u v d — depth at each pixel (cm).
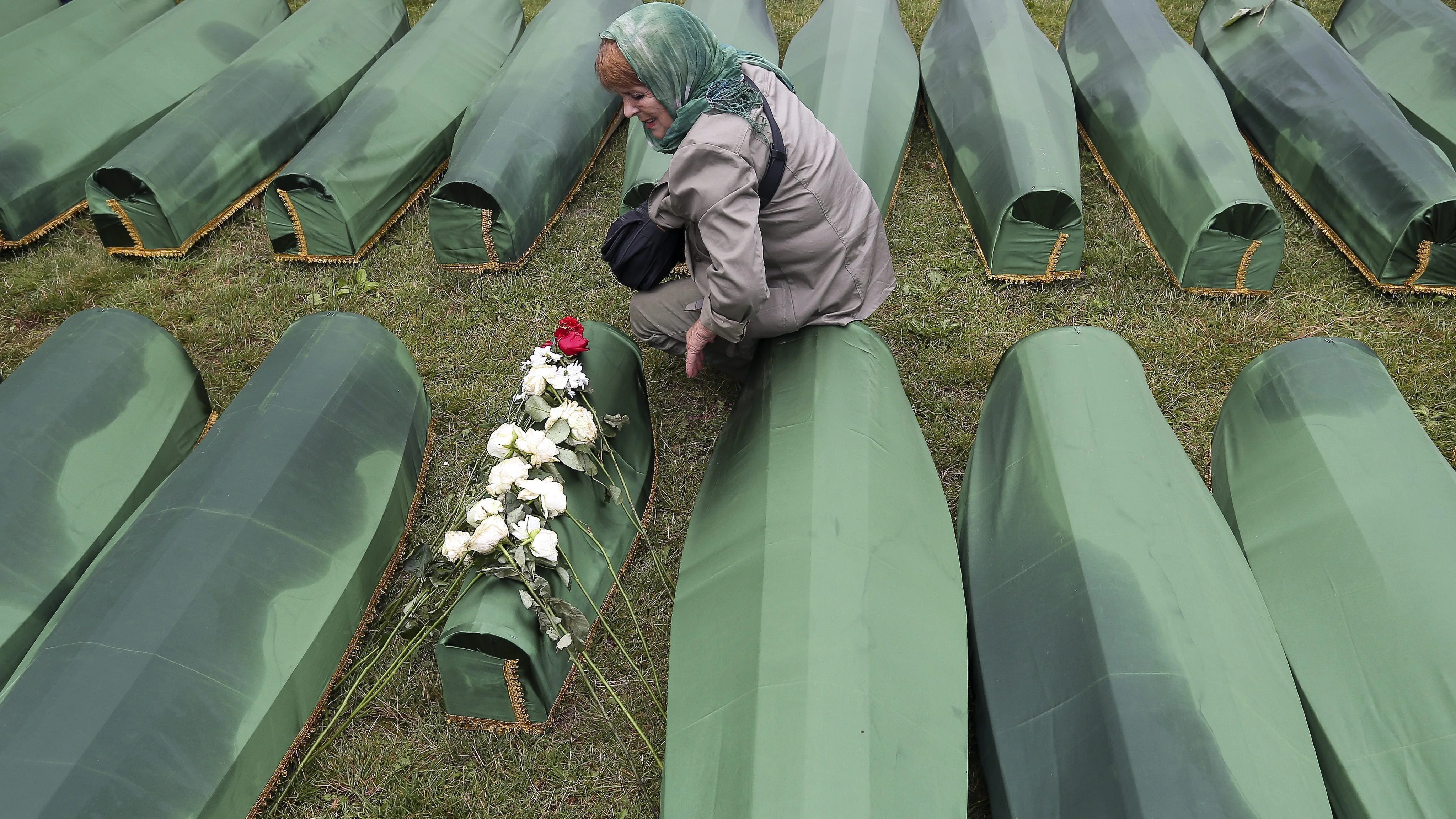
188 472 228
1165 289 357
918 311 352
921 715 184
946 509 242
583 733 222
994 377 271
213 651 193
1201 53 474
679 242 258
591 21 457
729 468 244
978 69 418
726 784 171
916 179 426
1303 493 226
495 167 358
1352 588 204
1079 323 346
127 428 259
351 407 249
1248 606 206
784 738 170
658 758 214
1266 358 257
